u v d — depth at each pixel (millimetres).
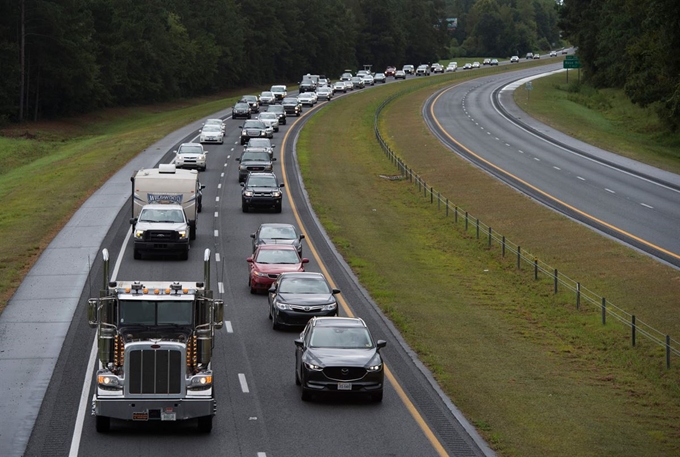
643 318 95062
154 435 55438
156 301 56625
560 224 143500
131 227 136750
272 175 159875
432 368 74688
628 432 61000
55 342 78125
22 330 82000
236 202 166250
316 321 67750
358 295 102562
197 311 57438
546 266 122000
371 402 63938
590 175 194375
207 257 57250
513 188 177750
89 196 166875
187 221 122938
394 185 195125
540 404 66312
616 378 77688
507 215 156125
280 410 61531
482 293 110688
